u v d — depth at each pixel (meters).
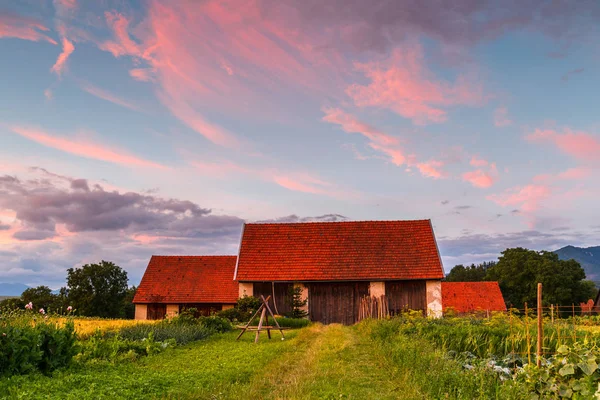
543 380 9.03
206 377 10.97
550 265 66.38
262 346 17.56
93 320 29.80
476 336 14.93
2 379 10.05
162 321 23.86
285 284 36.34
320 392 9.82
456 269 111.56
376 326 20.19
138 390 9.42
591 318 19.25
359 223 40.50
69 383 9.81
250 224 41.44
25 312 14.32
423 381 10.09
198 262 49.66
